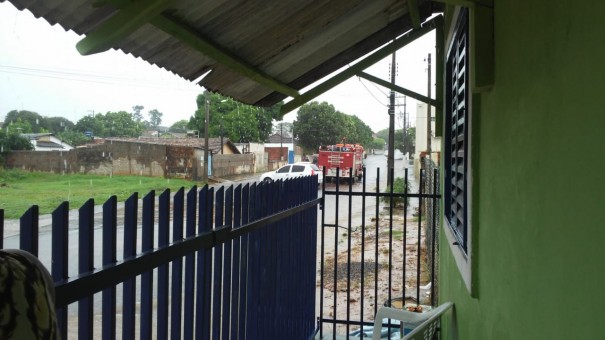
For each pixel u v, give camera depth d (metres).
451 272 3.72
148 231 1.93
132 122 63.06
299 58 3.80
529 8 1.48
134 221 1.82
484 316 2.21
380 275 10.16
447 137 4.20
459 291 3.15
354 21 3.46
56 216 1.46
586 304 0.99
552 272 1.22
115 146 35.47
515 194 1.63
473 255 2.41
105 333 1.69
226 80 3.66
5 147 25.48
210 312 2.53
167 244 2.06
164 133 72.38
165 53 2.75
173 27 2.33
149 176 37.44
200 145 43.12
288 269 4.05
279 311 3.80
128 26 1.94
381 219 20.34
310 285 4.90
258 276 3.32
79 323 1.57
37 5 1.89
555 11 1.22
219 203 2.69
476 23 2.09
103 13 2.00
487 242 2.16
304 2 2.74
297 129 72.81
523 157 1.53
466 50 2.85
